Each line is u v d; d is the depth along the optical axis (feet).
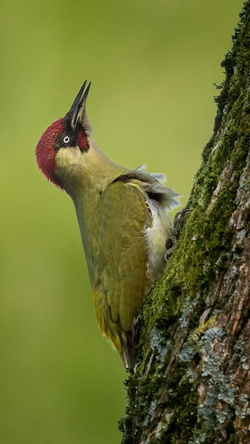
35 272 38.88
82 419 35.32
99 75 43.70
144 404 17.94
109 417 35.35
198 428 16.63
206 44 43.96
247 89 19.98
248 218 17.99
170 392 17.43
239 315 17.10
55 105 43.06
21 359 37.19
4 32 44.19
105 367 36.50
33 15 44.50
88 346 36.94
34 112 42.98
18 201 40.63
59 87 43.45
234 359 16.83
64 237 39.55
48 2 44.62
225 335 17.12
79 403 35.63
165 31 44.52
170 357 18.01
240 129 19.53
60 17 44.39
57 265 38.88
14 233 39.81
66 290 38.27
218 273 17.93
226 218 18.47
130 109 43.34
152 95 43.50
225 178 19.26
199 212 19.74
